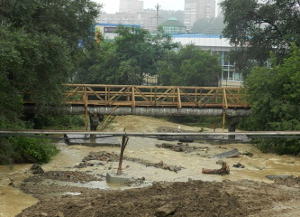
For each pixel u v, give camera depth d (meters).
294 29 34.38
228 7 35.97
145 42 48.09
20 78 17.17
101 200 11.59
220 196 11.78
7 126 18.66
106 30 76.00
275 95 27.36
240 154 24.80
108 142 26.61
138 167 19.61
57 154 22.36
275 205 11.41
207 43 59.41
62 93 20.86
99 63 46.56
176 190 12.71
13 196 13.83
